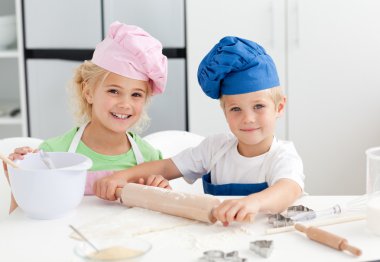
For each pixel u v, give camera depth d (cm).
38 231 104
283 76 242
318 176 247
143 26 246
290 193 116
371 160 108
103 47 143
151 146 159
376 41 238
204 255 87
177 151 166
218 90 130
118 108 142
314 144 245
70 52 249
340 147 245
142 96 144
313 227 96
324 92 242
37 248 95
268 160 134
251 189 134
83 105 157
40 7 248
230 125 130
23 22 249
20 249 95
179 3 243
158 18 245
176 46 245
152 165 141
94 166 151
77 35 248
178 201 108
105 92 142
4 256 92
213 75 126
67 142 153
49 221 110
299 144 245
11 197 149
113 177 128
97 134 152
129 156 155
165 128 250
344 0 236
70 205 111
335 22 238
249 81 125
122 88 140
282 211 114
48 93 253
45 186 107
